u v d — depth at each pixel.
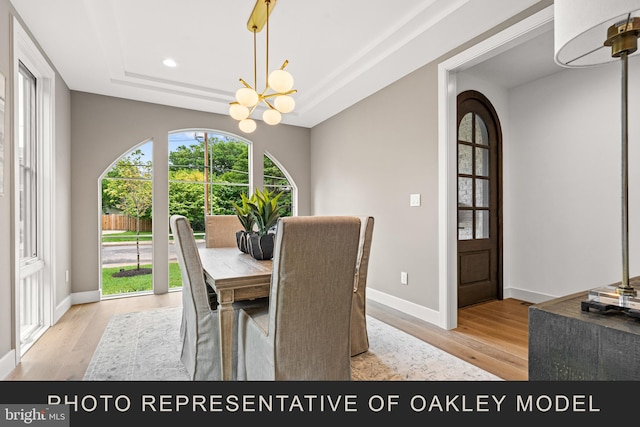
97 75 3.13
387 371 1.95
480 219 3.44
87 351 2.23
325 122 4.59
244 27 2.51
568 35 0.76
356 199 3.91
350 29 2.54
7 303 1.96
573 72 3.16
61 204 3.08
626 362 0.64
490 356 2.16
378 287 3.53
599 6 0.68
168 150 3.98
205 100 3.80
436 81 2.81
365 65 3.05
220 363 1.73
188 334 1.89
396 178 3.27
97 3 2.16
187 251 1.67
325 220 1.32
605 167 2.92
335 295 1.42
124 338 2.46
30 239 2.62
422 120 2.96
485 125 3.51
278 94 2.19
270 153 4.71
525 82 3.51
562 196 3.23
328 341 1.43
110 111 3.66
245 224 2.47
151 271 3.92
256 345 1.52
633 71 2.72
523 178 3.56
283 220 1.25
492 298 3.54
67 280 3.25
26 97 2.60
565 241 3.21
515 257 3.63
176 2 2.21
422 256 2.95
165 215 3.93
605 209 2.92
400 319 2.94
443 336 2.52
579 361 0.71
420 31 2.44
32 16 2.21
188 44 2.76
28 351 2.23
